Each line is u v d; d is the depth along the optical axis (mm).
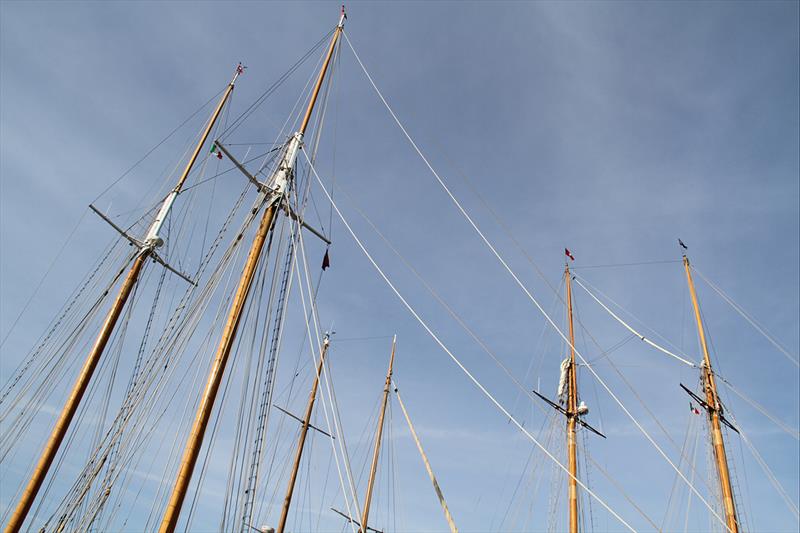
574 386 34750
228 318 15945
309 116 21344
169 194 26141
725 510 28750
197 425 13938
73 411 20188
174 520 12633
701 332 34625
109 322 22297
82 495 17812
